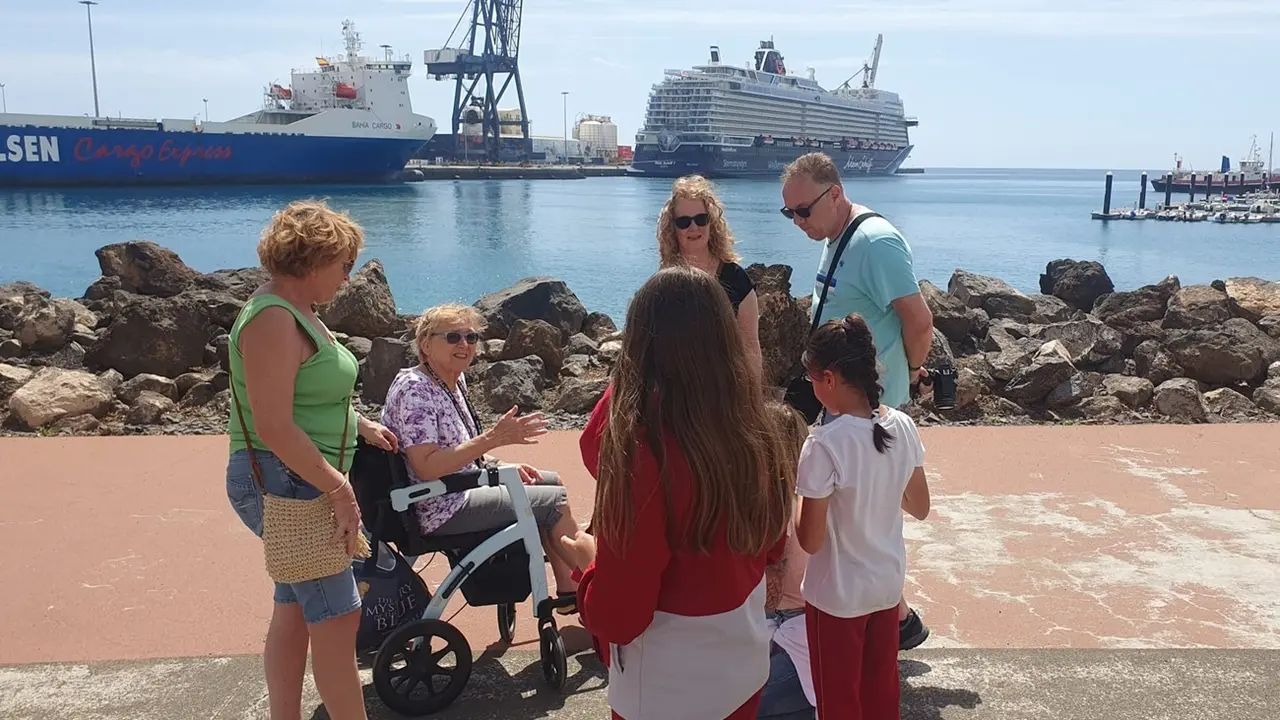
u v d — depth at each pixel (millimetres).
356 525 2621
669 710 2031
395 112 71312
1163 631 3660
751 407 1977
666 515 1909
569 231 34750
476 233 33750
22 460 5902
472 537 3287
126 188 58094
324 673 2715
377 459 3127
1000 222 48406
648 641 2027
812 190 3420
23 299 10297
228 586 4141
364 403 7625
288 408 2473
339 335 8758
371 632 3182
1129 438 6309
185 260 24891
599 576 1969
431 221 39312
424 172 92812
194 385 7641
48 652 3586
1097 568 4246
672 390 1904
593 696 3201
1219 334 7988
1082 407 7273
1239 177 83062
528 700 3182
